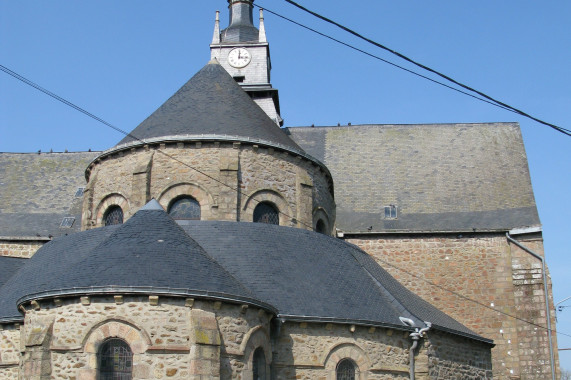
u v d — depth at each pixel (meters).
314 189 30.28
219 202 27.48
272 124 31.88
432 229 37.09
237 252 24.69
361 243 37.12
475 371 28.28
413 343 24.39
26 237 37.44
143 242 21.58
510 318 35.31
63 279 20.36
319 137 44.03
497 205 38.75
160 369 19.03
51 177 43.28
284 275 24.23
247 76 47.94
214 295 19.89
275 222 28.78
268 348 21.61
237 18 50.31
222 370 19.78
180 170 27.97
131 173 28.55
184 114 30.12
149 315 19.34
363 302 24.78
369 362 23.05
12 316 22.91
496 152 42.38
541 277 35.56
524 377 34.41
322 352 22.53
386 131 44.09
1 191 41.91
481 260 36.38
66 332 19.55
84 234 26.53
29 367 19.48
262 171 28.55
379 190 40.12
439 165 41.69
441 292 36.09
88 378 19.03
